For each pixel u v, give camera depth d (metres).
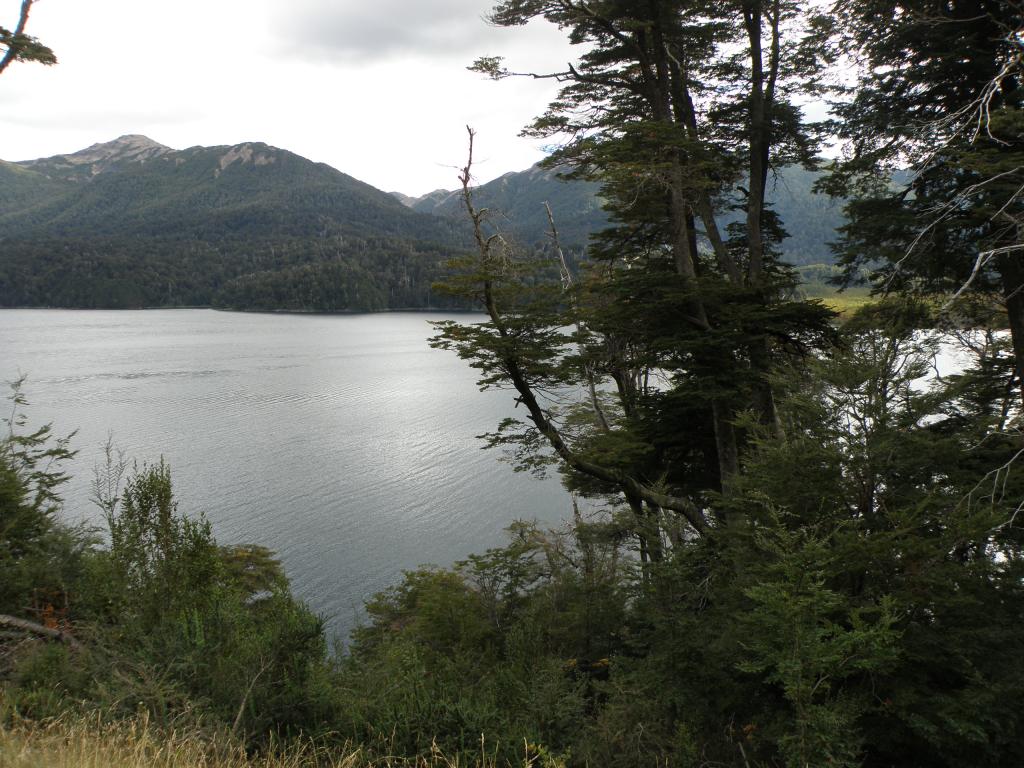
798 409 7.88
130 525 6.84
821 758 5.03
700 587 8.24
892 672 5.88
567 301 13.70
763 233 17.12
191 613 6.29
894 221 11.61
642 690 6.96
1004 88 11.09
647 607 7.80
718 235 15.93
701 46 15.94
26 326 181.88
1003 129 8.41
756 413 9.84
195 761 3.87
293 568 30.56
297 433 57.16
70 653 5.93
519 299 13.30
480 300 12.95
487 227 12.89
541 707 6.48
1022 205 9.33
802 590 5.59
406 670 7.32
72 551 9.85
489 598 14.40
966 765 5.42
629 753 6.00
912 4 11.69
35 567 8.31
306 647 5.75
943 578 5.97
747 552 7.62
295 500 39.59
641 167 12.87
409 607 17.81
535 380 13.61
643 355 14.77
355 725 5.22
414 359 112.88
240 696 5.12
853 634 5.26
